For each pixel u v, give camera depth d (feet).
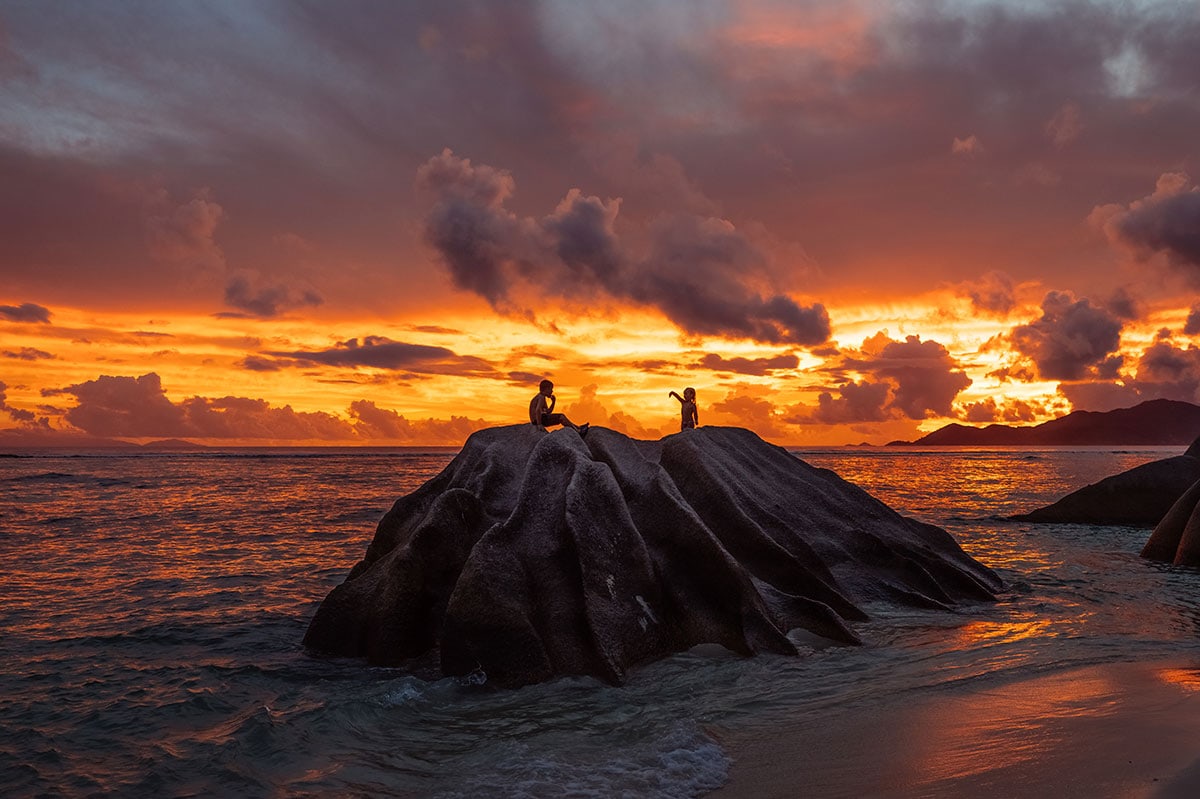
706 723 29.01
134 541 89.61
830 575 48.67
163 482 220.02
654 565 40.45
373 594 42.42
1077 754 22.03
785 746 25.95
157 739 30.14
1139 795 18.66
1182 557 68.13
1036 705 27.99
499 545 38.65
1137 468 103.86
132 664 40.73
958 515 117.39
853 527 56.18
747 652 37.91
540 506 42.04
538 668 34.60
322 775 25.94
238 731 30.27
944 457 613.11
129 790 25.44
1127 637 41.55
